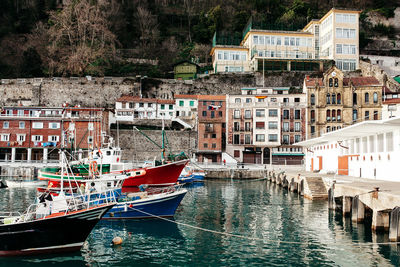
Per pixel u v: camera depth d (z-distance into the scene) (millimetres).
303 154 69125
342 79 69250
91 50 89062
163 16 119500
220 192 44000
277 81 83250
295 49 87438
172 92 85000
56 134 64812
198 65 93938
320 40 88500
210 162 68375
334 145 47281
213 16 111625
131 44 110000
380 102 68062
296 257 18172
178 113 79812
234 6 119500
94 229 24203
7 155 64938
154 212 27312
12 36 97125
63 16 91312
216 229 24234
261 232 23281
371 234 21859
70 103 82562
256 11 112375
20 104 81812
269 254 18719
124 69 92875
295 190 42875
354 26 83250
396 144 31266
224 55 88812
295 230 23641
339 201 29734
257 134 70438
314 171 50625
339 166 45250
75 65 86875
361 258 17688
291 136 69875
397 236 18797
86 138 64500
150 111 78375
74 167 39125
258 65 84250
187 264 17297
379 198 21047
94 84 83625
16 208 30828
